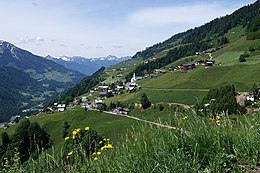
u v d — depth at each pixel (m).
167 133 4.66
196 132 4.71
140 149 4.36
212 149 4.43
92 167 4.27
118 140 4.71
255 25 187.12
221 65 129.00
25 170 4.33
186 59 183.75
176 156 4.04
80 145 4.52
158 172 3.89
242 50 150.38
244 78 97.19
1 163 4.61
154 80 143.75
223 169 3.97
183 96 96.81
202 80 113.44
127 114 80.56
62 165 4.41
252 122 5.04
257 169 4.05
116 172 4.11
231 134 4.77
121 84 175.38
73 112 95.50
